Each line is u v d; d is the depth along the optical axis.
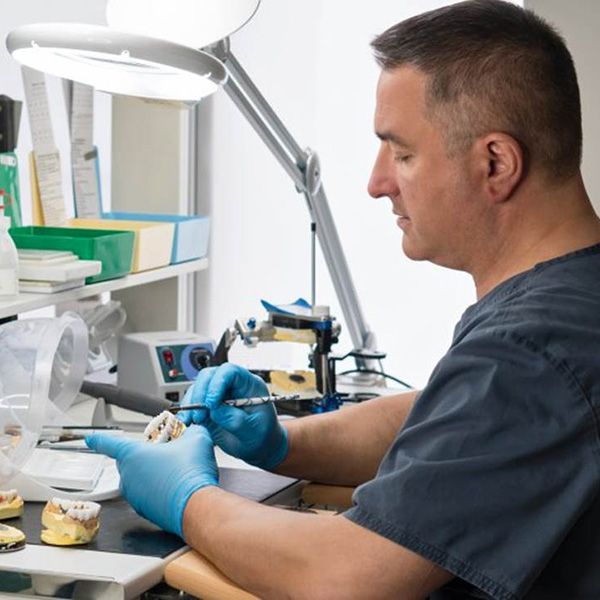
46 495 2.07
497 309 1.71
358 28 3.94
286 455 2.25
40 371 2.11
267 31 3.95
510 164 1.71
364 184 4.01
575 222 1.76
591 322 1.64
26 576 1.71
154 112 3.47
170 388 2.98
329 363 2.85
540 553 1.57
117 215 3.40
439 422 1.64
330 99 3.99
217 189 3.92
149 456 1.97
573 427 1.59
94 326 3.15
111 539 1.88
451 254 1.80
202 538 1.80
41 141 3.02
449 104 1.72
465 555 1.58
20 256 2.63
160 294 3.41
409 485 1.61
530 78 1.71
